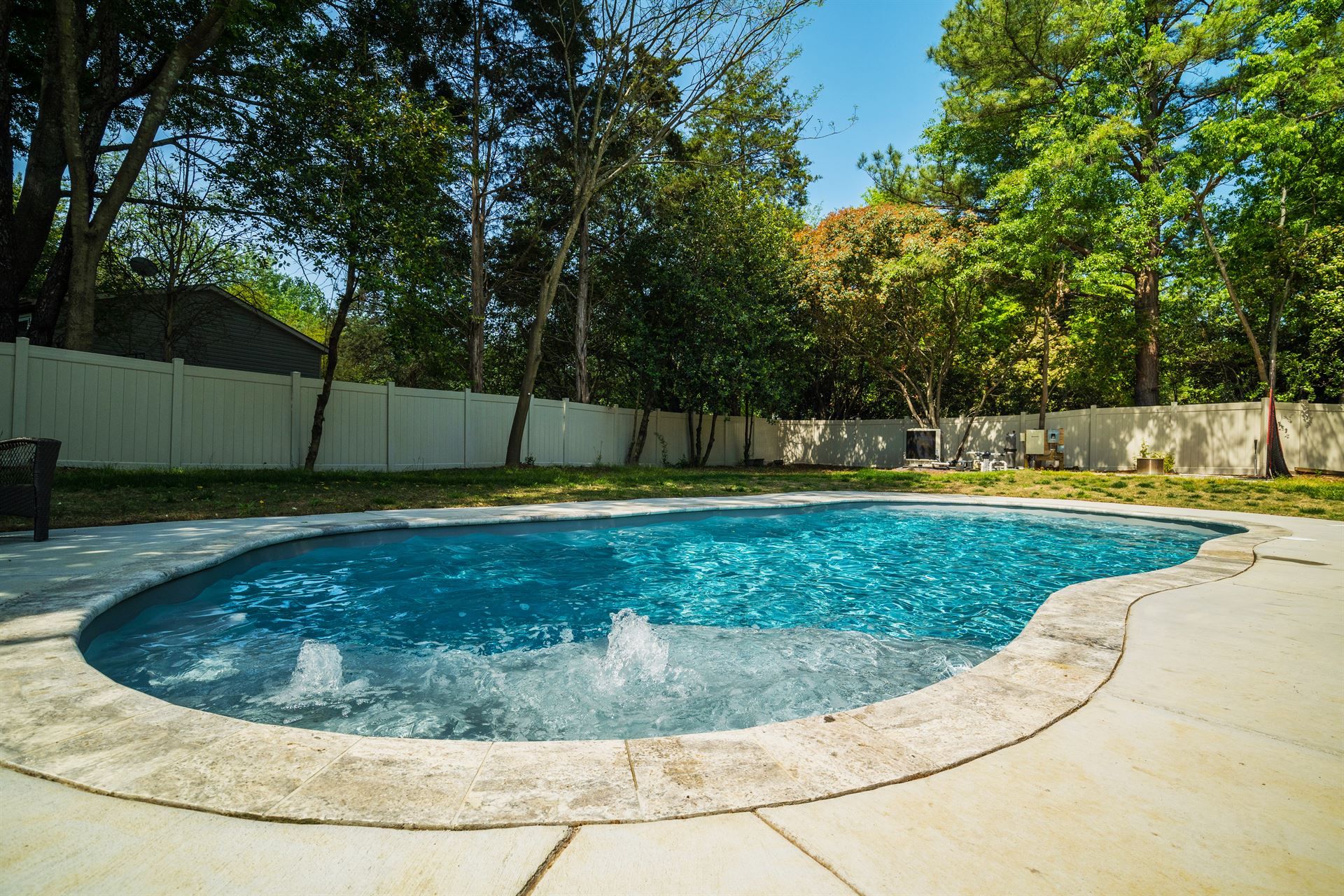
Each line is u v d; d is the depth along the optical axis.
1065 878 1.33
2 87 9.62
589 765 1.85
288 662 3.51
